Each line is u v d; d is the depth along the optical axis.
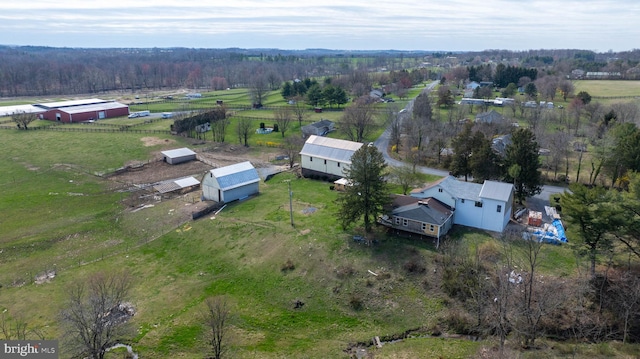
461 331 39.03
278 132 118.81
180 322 40.75
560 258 46.62
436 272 45.09
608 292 40.94
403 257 47.69
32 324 40.16
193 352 36.81
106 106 145.88
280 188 73.75
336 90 151.12
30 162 90.38
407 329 39.75
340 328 40.22
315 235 52.94
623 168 64.69
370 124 111.44
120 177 81.81
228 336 38.62
